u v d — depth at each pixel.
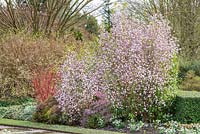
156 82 11.91
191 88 20.06
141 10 23.86
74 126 12.65
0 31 25.45
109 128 11.95
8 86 19.34
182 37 22.75
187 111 12.02
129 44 12.03
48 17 26.30
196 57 22.58
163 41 12.06
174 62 12.55
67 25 27.14
